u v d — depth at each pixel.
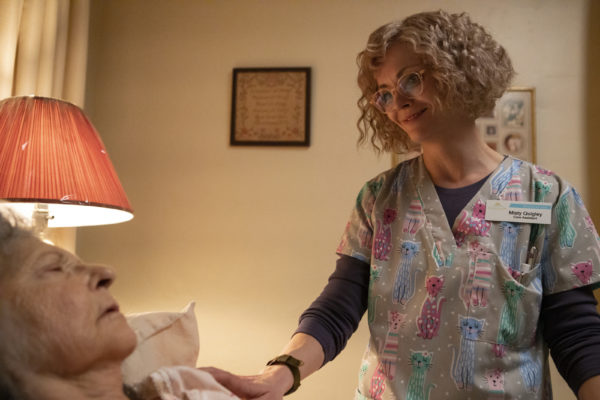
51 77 2.19
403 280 1.27
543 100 2.63
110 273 0.83
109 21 2.85
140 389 0.88
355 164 2.67
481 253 1.21
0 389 0.73
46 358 0.74
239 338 2.61
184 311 1.06
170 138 2.77
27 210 1.71
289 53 2.76
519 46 2.66
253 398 1.05
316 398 2.54
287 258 2.65
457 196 1.28
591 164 2.58
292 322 2.60
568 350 1.12
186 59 2.81
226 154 2.74
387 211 1.35
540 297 1.17
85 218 1.74
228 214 2.70
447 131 1.25
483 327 1.17
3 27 1.93
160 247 2.70
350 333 1.33
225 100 2.77
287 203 2.68
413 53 1.19
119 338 0.80
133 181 2.75
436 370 1.18
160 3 2.84
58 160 1.46
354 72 2.72
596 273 1.15
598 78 2.62
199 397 0.83
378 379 1.25
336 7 2.77
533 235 1.21
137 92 2.80
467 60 1.18
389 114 1.26
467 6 2.70
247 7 2.81
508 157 1.31
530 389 1.16
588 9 2.65
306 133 2.69
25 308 0.75
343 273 1.37
